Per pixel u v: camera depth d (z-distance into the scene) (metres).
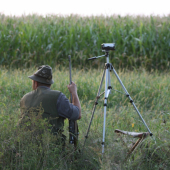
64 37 25.12
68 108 6.96
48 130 6.52
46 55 24.22
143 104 13.65
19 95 13.74
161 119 10.63
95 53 24.81
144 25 27.09
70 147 7.16
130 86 15.48
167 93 14.78
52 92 7.04
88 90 15.11
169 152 7.49
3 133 6.46
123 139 8.35
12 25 26.20
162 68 23.94
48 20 29.19
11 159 6.22
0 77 16.62
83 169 6.90
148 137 7.93
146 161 7.25
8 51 24.28
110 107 13.51
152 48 25.17
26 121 6.81
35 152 6.34
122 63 23.78
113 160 6.96
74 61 24.11
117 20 29.97
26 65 23.33
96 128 8.93
